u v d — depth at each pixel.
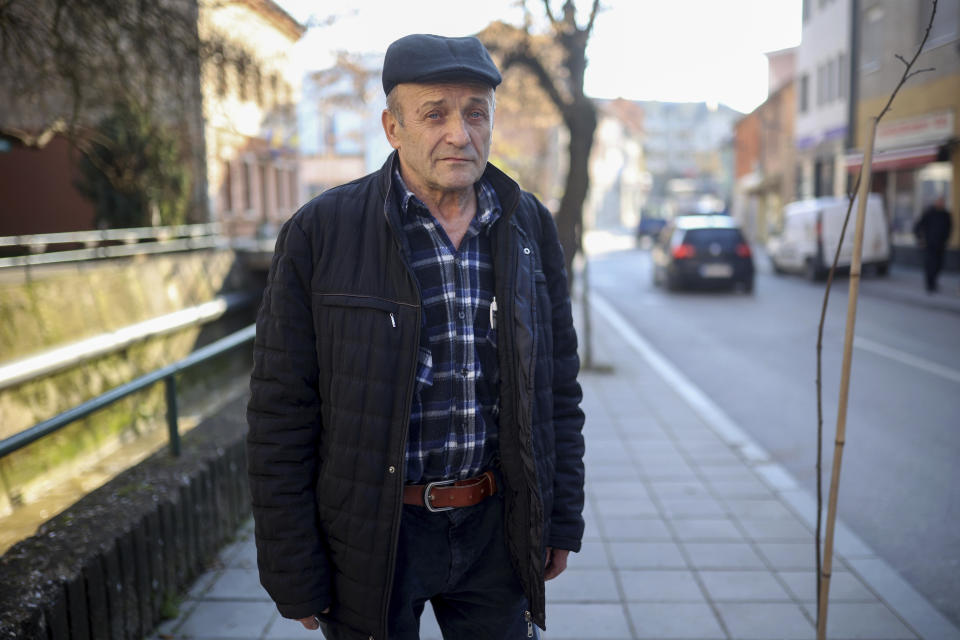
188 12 7.14
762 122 38.91
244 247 17.00
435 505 1.77
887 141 21.81
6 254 13.80
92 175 14.89
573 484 1.94
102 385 9.78
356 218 1.75
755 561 4.08
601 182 84.44
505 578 1.86
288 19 7.78
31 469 7.89
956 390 8.29
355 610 1.71
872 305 15.34
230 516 4.21
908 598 3.66
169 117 9.08
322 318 1.71
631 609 3.55
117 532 3.06
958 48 18.17
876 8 22.45
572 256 10.02
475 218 1.79
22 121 9.15
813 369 9.67
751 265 18.56
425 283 1.73
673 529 4.54
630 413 7.51
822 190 29.34
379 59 11.03
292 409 1.72
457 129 1.67
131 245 13.20
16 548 2.91
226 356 14.45
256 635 3.23
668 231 20.33
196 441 4.28
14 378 7.75
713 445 6.38
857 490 5.36
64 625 2.64
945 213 15.41
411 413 1.70
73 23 6.62
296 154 31.97
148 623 3.24
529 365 1.75
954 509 4.98
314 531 1.73
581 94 9.98
